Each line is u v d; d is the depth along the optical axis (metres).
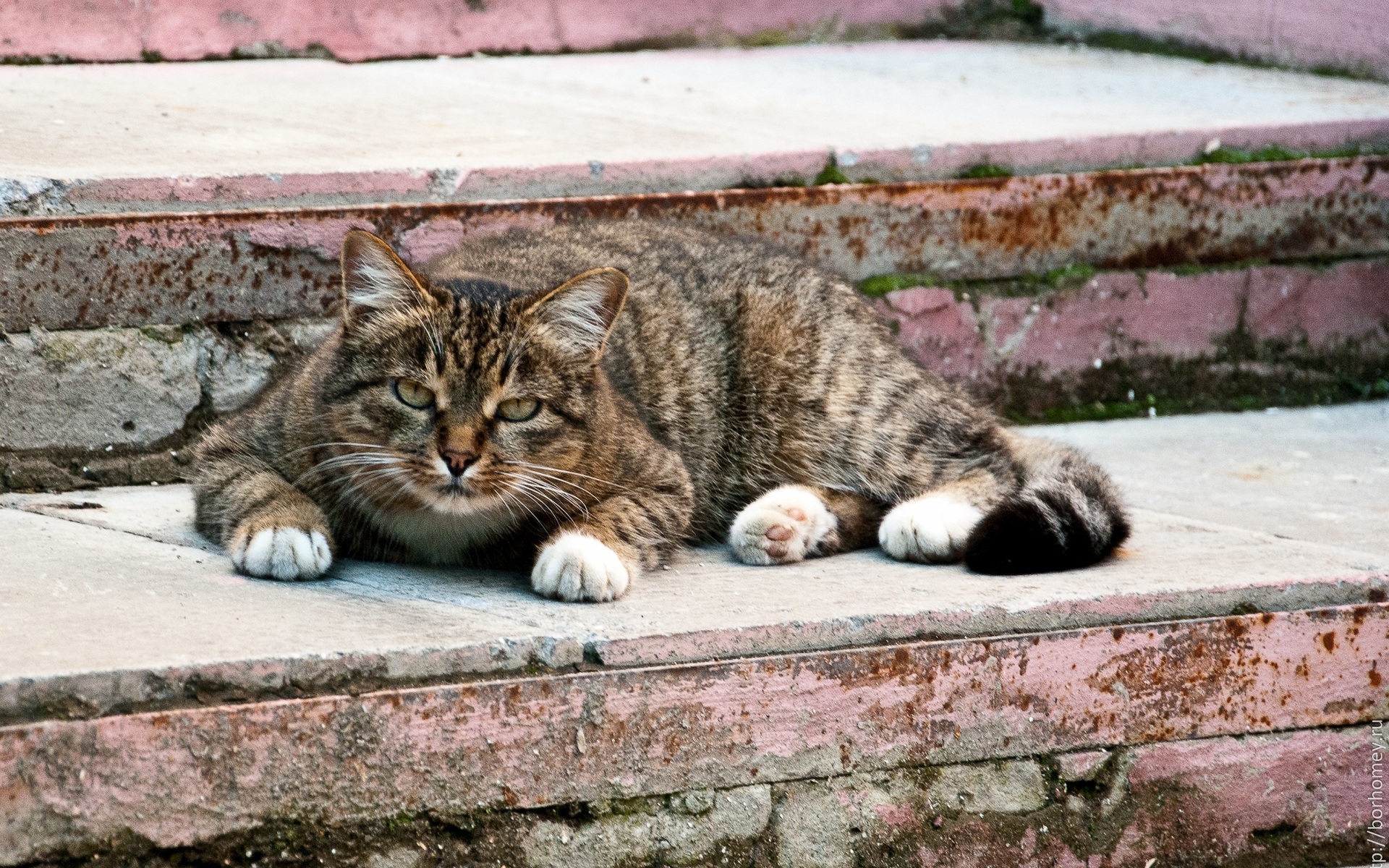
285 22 7.58
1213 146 6.51
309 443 4.17
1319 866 4.13
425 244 5.31
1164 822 3.98
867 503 4.87
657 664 3.50
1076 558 4.18
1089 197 6.26
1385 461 5.68
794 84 7.61
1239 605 4.02
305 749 3.18
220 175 5.05
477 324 3.98
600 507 4.25
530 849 3.42
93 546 4.06
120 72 6.91
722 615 3.70
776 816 3.63
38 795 2.97
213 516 4.14
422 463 3.93
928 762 3.76
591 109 6.70
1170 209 6.38
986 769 3.81
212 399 5.02
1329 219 6.62
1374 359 6.79
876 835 3.73
